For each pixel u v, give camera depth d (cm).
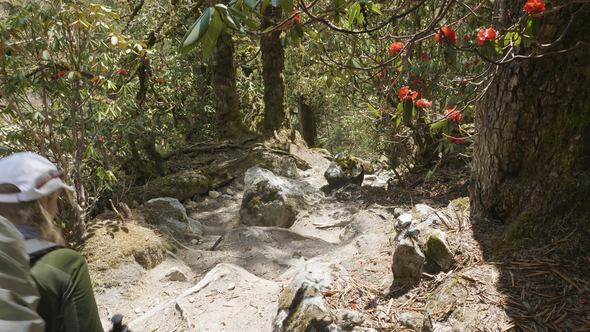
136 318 386
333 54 662
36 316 111
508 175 342
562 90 307
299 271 340
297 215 643
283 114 1026
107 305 417
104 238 474
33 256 134
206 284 389
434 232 327
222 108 1012
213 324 340
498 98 333
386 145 824
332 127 2191
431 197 622
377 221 533
